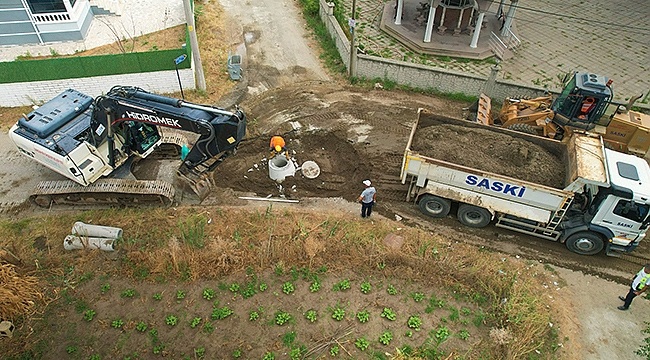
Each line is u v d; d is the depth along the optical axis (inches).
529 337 384.5
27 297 402.9
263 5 980.6
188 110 442.6
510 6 798.5
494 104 702.5
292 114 670.5
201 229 470.9
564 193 429.1
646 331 393.7
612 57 828.6
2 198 528.4
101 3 879.1
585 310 425.1
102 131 486.0
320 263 443.8
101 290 418.3
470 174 455.2
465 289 425.1
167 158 583.5
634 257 478.6
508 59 810.2
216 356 370.6
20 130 501.0
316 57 815.1
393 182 555.8
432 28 845.2
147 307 406.3
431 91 729.6
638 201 412.2
